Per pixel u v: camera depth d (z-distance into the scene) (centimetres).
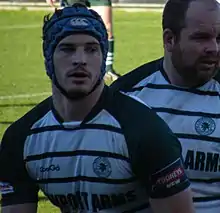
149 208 836
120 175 800
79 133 807
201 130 970
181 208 798
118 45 5784
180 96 985
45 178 834
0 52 5462
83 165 807
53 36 784
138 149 785
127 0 8662
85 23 779
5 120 3203
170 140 793
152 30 6725
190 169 967
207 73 951
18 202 873
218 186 980
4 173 864
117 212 832
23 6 8081
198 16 927
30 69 4700
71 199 831
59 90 798
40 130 829
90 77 784
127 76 1037
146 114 803
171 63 987
